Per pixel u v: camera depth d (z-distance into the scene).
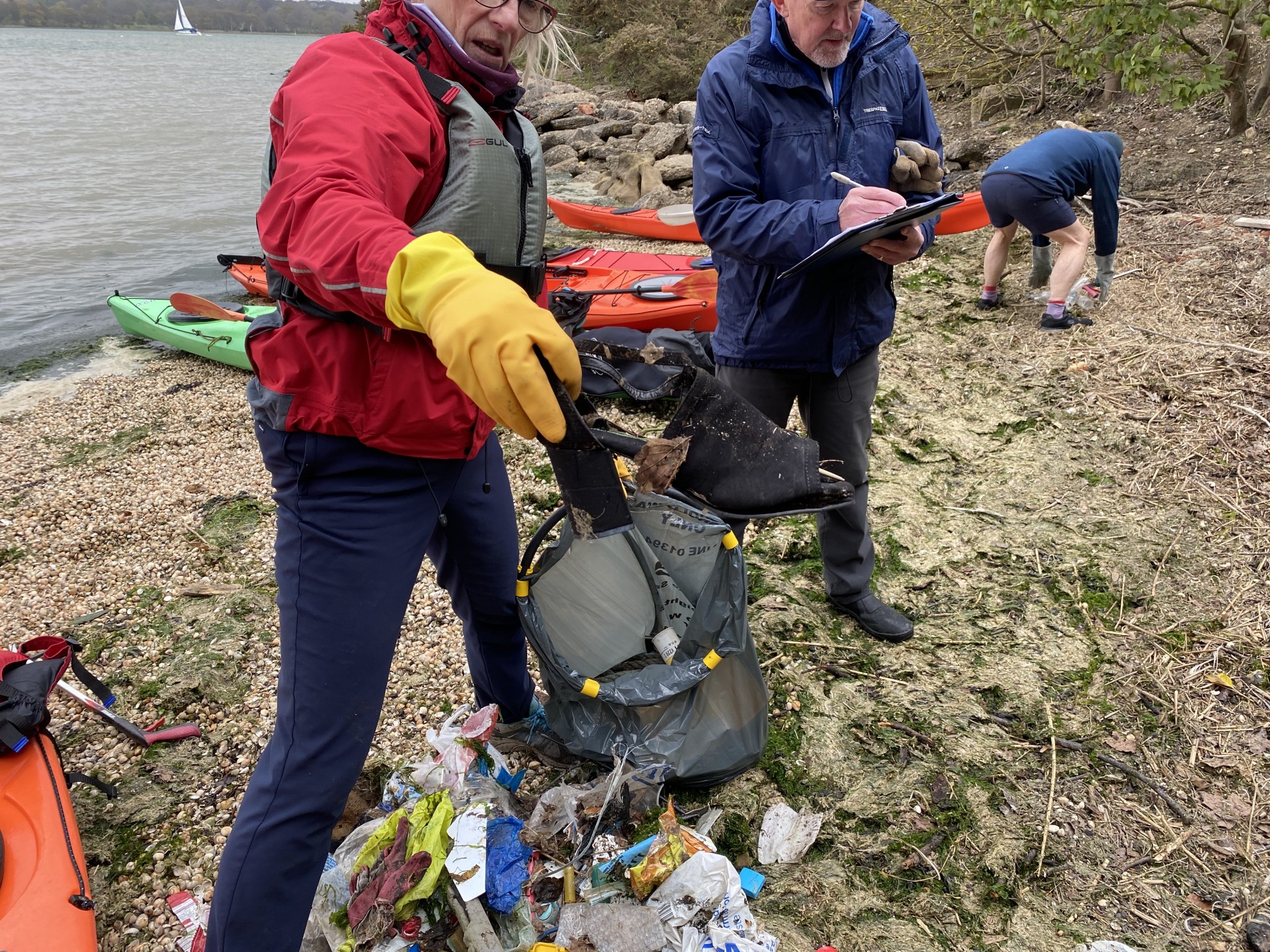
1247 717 2.67
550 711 2.35
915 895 2.21
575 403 1.51
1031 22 8.74
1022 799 2.46
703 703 2.35
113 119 23.67
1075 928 2.11
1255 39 8.16
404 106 1.47
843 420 2.77
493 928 1.99
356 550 1.69
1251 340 4.65
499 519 2.12
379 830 2.10
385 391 1.57
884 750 2.65
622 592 2.26
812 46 2.26
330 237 1.24
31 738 2.34
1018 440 4.30
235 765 2.76
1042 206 5.07
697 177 2.47
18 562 3.97
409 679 3.01
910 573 3.47
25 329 7.38
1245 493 3.62
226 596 3.59
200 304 6.66
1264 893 2.16
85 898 1.99
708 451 1.88
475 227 1.63
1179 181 6.98
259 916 1.67
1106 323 5.22
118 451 5.08
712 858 2.03
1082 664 2.94
